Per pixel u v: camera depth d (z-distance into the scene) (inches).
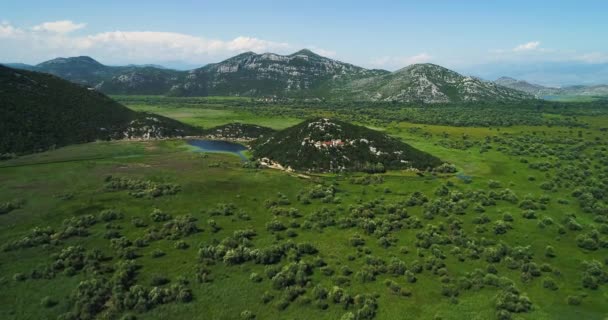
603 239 3361.2
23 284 2564.0
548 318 2351.1
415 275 2842.0
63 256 2876.5
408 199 4402.1
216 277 2758.4
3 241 3112.7
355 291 2620.6
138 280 2677.2
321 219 3875.5
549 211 4114.2
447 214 4015.8
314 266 2945.4
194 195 4500.5
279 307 2420.0
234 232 3449.8
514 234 3563.0
